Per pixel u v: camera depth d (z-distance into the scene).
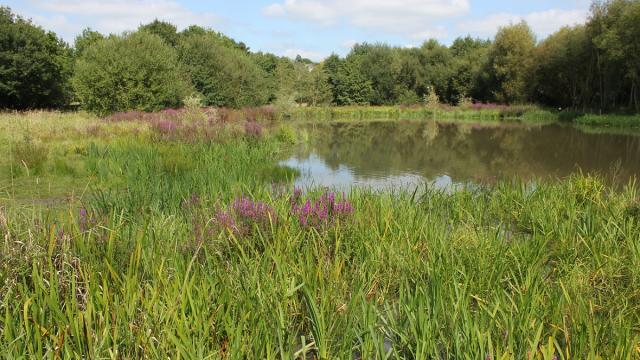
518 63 50.62
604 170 14.84
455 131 31.31
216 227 5.18
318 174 13.85
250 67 45.09
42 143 13.70
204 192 7.37
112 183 10.35
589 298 4.33
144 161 11.37
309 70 60.03
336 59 71.88
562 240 5.96
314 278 4.12
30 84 36.50
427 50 67.75
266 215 5.37
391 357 3.63
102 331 3.21
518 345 3.35
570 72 44.47
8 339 3.05
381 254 5.09
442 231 5.82
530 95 51.59
